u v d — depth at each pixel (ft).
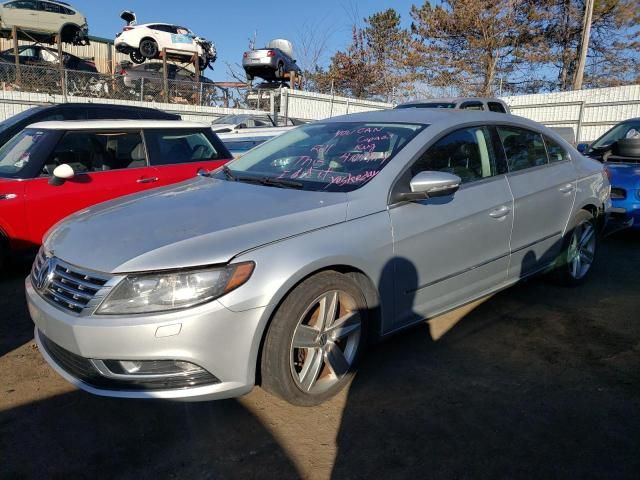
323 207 9.67
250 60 67.92
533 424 9.03
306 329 9.14
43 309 8.77
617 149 23.12
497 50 90.99
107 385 8.42
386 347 11.98
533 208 13.29
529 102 68.80
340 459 8.18
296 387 9.11
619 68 94.22
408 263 10.51
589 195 15.26
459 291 11.90
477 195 11.93
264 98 68.54
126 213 10.01
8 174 16.66
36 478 7.77
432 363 11.22
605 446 8.42
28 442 8.57
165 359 8.04
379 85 100.53
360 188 10.31
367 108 77.77
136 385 8.30
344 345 9.98
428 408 9.55
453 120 12.34
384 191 10.39
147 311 7.98
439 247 11.05
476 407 9.56
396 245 10.23
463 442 8.56
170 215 9.57
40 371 10.85
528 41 92.12
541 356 11.53
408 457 8.21
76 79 57.57
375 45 102.27
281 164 12.27
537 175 13.70
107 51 100.99
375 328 10.39
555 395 9.95
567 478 7.72
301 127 14.33
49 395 9.96
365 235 9.74
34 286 9.50
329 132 13.11
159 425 9.06
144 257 8.18
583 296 15.17
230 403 9.72
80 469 7.97
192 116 64.49
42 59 68.23
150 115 26.17
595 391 10.08
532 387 10.25
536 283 16.30
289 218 9.24
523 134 13.97
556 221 14.23
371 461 8.13
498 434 8.77
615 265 18.42
